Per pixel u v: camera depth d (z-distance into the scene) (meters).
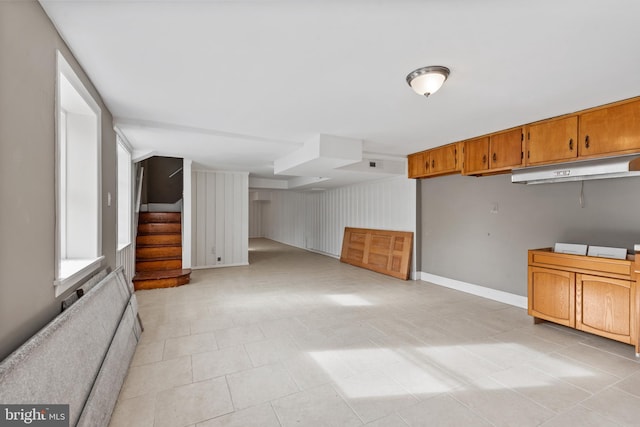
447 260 5.06
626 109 2.70
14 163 1.26
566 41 1.75
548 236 3.72
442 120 3.31
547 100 2.72
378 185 6.55
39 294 1.48
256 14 1.52
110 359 1.93
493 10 1.48
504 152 3.72
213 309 3.83
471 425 1.75
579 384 2.17
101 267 2.63
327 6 1.45
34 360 1.21
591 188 3.33
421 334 3.07
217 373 2.31
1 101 1.17
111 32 1.67
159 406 1.91
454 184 4.95
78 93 2.10
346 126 3.53
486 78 2.27
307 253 9.09
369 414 1.85
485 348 2.75
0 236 1.17
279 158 5.37
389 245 6.07
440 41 1.77
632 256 2.83
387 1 1.41
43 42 1.50
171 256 5.64
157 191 7.07
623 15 1.50
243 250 7.05
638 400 1.99
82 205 2.47
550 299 3.20
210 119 3.24
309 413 1.85
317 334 3.06
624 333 2.67
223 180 6.85
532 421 1.78
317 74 2.20
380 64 2.05
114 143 3.22
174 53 1.91
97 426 1.54
